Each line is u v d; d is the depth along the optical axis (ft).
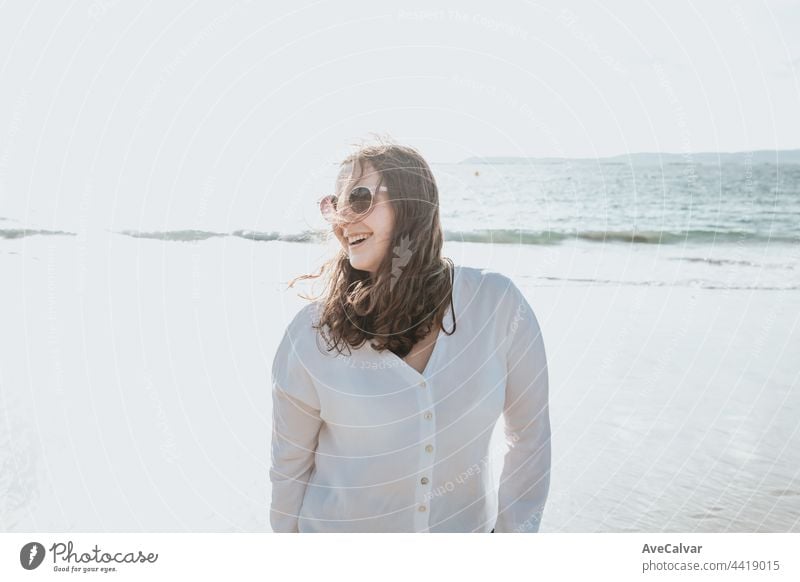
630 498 10.46
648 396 14.65
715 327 19.90
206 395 14.29
